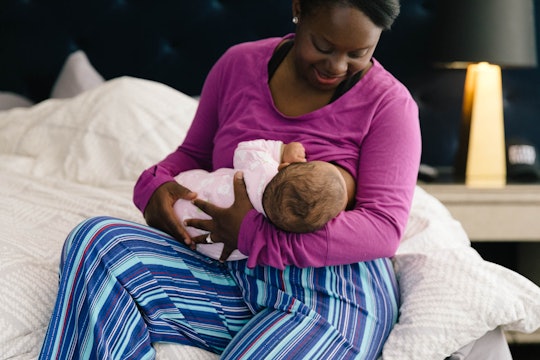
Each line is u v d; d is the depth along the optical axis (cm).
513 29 255
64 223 172
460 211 250
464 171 269
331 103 138
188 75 288
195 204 132
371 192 133
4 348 125
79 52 281
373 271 139
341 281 134
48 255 148
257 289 133
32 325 130
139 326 124
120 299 121
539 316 136
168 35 287
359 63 132
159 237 132
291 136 138
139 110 238
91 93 248
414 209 189
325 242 126
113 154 226
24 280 136
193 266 134
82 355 118
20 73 289
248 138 141
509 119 287
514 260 287
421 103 288
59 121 240
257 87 145
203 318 132
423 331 131
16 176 218
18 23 287
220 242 131
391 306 139
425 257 148
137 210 183
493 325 132
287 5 285
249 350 123
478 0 255
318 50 130
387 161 134
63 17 287
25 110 256
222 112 151
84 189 203
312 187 122
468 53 255
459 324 131
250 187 128
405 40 282
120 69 288
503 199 248
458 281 138
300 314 128
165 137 231
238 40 286
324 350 125
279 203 123
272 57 145
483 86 264
